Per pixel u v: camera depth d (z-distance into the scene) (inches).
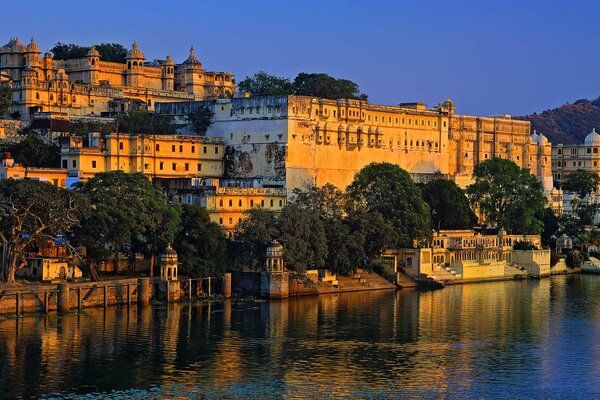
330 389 5315.0
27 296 6781.5
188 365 5684.1
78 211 7150.6
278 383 5388.8
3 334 6220.5
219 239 7849.4
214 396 5142.7
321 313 7303.2
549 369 5807.1
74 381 5324.8
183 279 7588.6
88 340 6151.6
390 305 7785.4
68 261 7436.0
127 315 6919.3
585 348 6348.4
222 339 6309.1
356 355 6028.5
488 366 5851.4
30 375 5408.5
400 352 6136.8
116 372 5502.0
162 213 7583.7
